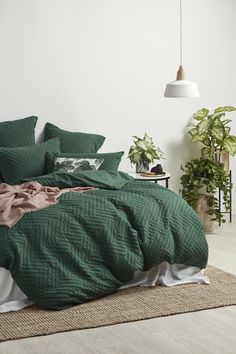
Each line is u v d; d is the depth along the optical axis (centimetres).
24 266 523
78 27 770
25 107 755
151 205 588
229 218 854
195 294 558
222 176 786
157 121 817
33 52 754
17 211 550
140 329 487
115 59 789
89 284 537
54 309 519
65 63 768
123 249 555
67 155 704
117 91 794
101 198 579
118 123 798
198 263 597
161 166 763
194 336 474
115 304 534
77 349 454
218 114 809
